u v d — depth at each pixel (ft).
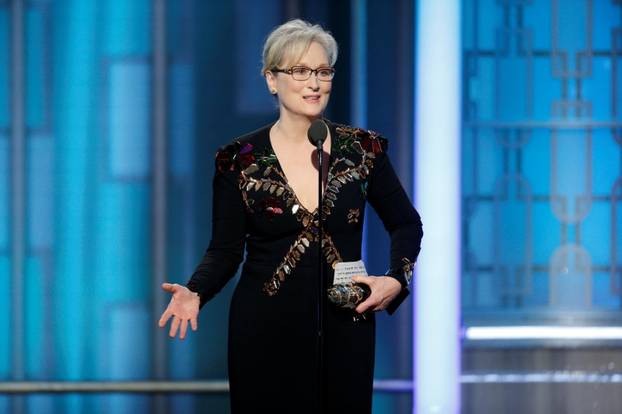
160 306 60.39
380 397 58.03
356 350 28.19
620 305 61.98
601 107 62.23
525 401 56.49
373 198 29.99
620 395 57.11
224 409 56.49
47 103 60.03
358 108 59.36
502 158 61.98
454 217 59.47
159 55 60.18
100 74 60.18
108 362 60.18
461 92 61.21
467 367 59.47
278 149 28.96
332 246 28.35
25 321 60.03
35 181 60.03
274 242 28.55
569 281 61.93
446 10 59.52
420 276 59.41
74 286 60.18
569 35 62.08
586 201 62.13
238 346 28.66
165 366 60.23
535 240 62.08
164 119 60.34
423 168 59.47
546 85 62.08
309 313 28.09
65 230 60.13
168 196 60.34
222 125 60.39
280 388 28.35
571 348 59.72
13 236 59.98
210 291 28.96
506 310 61.41
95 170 60.18
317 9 59.88
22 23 59.77
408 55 59.57
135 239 60.34
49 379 59.98
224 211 29.22
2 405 57.06
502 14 61.82
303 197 28.45
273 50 28.30
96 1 60.03
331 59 28.63
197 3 60.13
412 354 59.41
